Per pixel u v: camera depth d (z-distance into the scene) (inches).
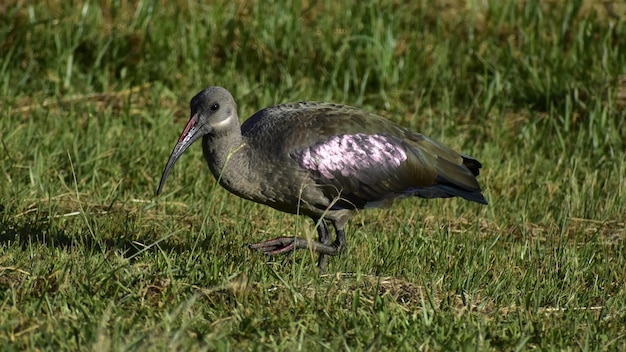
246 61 690.8
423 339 327.6
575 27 733.9
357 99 658.8
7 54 666.2
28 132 543.5
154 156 542.0
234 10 728.3
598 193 536.1
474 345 326.3
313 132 405.4
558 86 650.8
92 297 338.0
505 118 644.7
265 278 367.2
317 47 697.6
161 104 638.5
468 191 431.2
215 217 474.9
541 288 394.6
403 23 742.5
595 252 455.5
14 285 346.0
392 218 502.3
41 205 471.5
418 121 641.0
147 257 387.2
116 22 711.1
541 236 493.4
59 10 712.4
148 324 320.8
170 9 724.0
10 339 302.4
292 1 724.0
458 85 676.7
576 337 346.6
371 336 327.0
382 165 413.4
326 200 410.3
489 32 736.3
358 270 384.2
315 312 346.0
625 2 775.1
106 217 449.7
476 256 428.5
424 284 363.9
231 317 331.3
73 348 298.7
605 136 599.2
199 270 373.7
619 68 673.0
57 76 652.1
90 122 573.9
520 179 557.6
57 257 372.8
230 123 398.6
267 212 497.0
